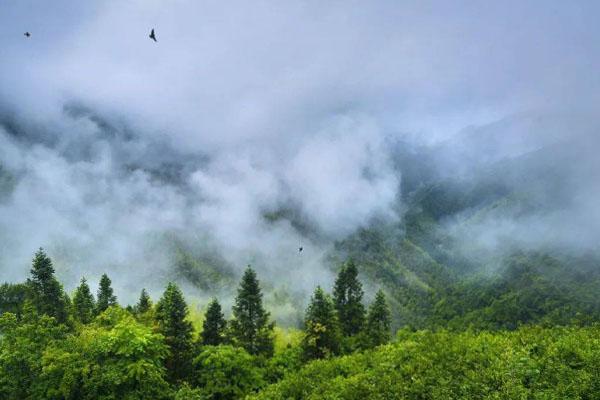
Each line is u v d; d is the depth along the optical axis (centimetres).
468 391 2009
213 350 4534
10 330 3234
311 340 5659
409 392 2145
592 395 1803
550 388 1922
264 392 2723
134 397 3123
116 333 3341
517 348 2295
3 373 3008
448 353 2378
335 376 2688
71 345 3238
